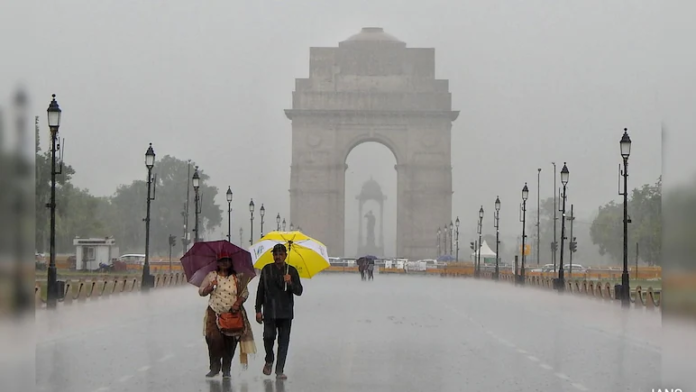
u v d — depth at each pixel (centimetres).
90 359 3341
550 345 4059
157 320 5425
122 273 14225
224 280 2747
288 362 3312
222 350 2762
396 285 12575
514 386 2706
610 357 3553
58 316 5659
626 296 7100
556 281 10225
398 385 2712
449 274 18588
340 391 2575
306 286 11981
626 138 7338
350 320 5600
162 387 2623
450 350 3791
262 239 3575
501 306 7388
